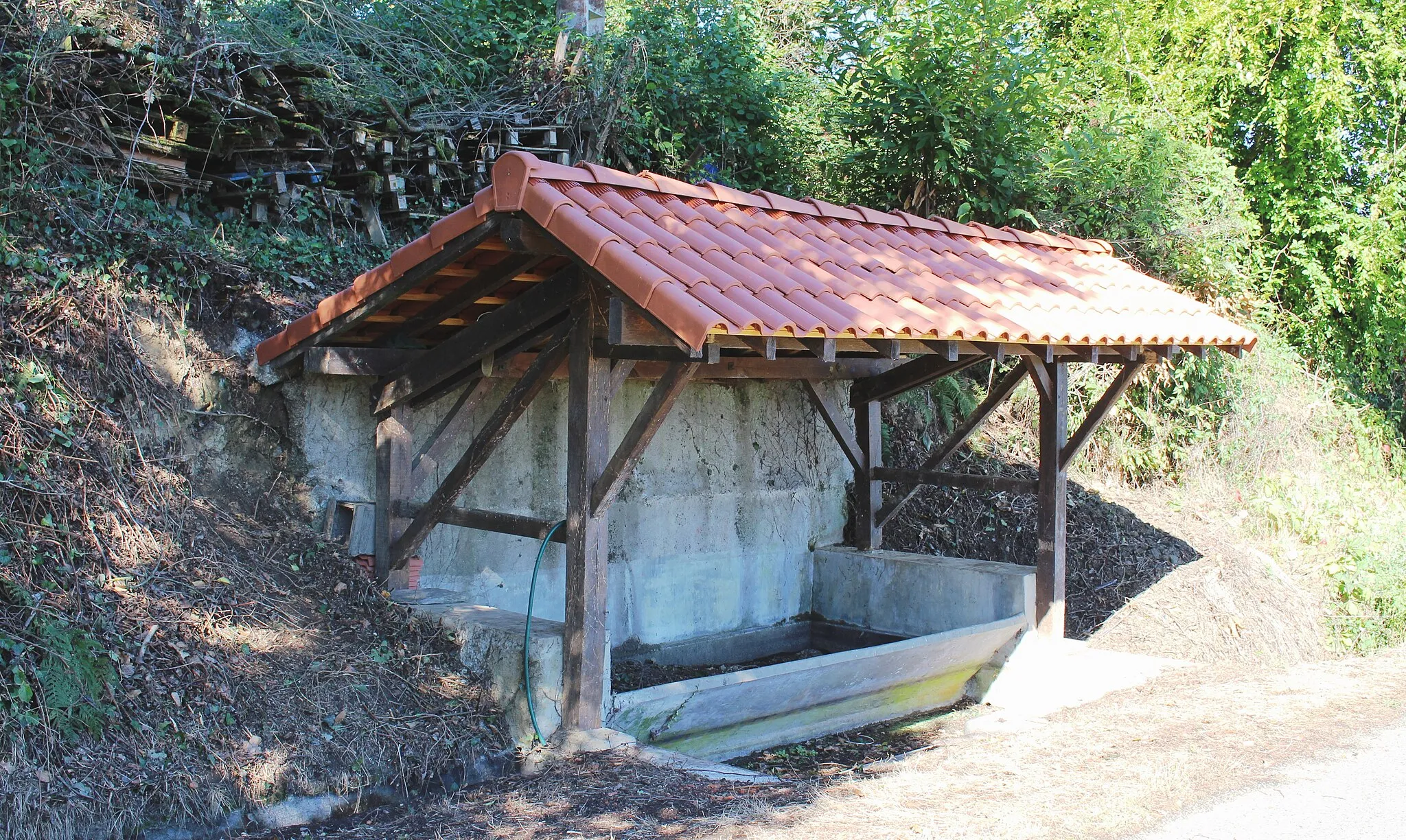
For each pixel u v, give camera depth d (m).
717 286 5.34
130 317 6.59
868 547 9.67
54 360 6.16
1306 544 12.15
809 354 8.52
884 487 10.54
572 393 5.76
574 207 5.39
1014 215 10.73
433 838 4.74
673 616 8.73
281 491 6.86
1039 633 8.49
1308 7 14.48
